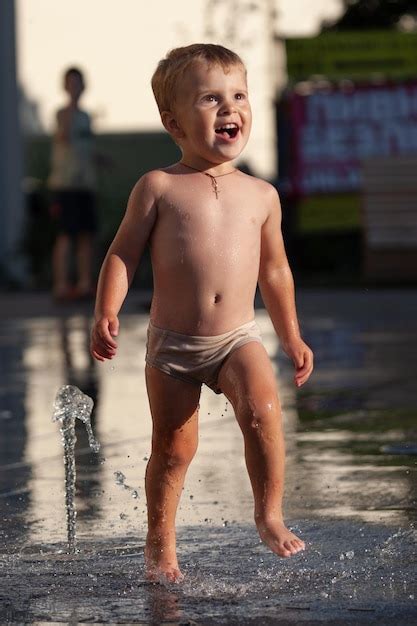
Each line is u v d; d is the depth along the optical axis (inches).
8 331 727.7
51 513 307.0
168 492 262.7
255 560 262.7
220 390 265.0
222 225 262.8
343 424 414.3
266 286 275.0
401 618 219.9
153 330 264.5
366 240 995.9
